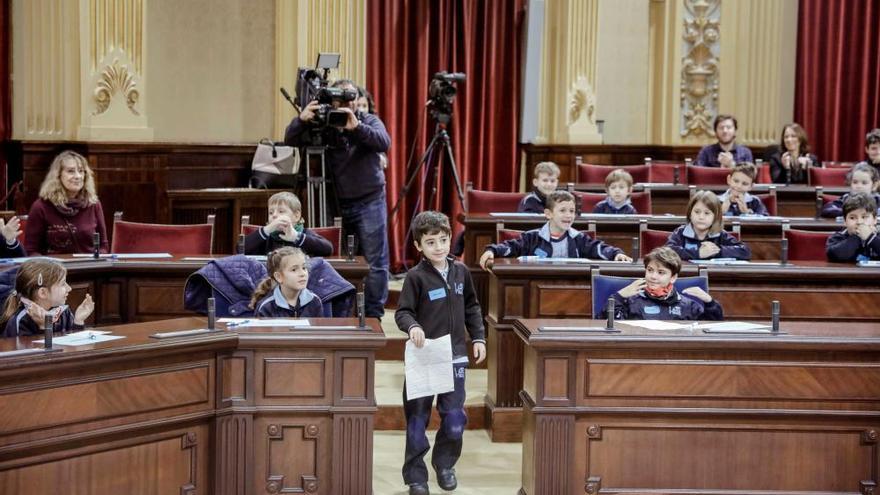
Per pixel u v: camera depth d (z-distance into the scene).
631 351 4.16
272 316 4.64
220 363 4.04
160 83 8.76
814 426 4.23
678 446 4.21
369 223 7.11
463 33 10.17
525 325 4.34
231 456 4.08
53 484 3.64
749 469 4.23
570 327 4.26
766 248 7.27
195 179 8.81
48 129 7.92
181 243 6.36
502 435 5.73
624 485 4.21
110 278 5.77
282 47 9.15
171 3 8.77
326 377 4.13
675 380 4.18
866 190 7.77
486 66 10.37
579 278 5.69
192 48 8.93
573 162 10.73
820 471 4.24
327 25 9.14
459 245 7.47
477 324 5.05
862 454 4.24
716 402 4.19
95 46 7.90
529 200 7.64
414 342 4.68
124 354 3.71
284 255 4.61
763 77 11.57
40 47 7.87
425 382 4.70
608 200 7.67
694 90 11.51
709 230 6.21
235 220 8.75
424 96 9.98
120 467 3.81
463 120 10.26
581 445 4.20
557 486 4.18
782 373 4.20
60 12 7.83
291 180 8.95
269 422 4.12
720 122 9.87
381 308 7.15
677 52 11.41
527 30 10.64
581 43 10.70
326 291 4.97
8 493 3.53
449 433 4.88
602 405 4.18
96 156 7.80
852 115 11.79
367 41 9.70
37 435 3.57
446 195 10.27
